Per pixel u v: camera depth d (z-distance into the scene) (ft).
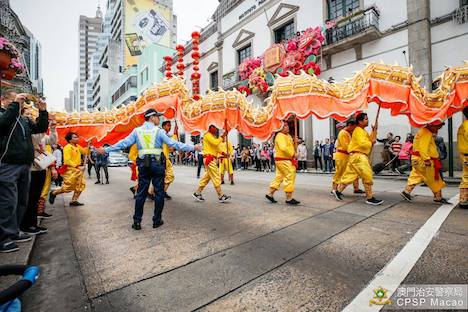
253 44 67.62
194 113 20.30
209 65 83.20
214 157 20.76
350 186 26.73
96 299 7.60
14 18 54.19
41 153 14.37
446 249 10.08
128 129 21.17
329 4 52.60
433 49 40.06
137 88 150.30
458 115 37.29
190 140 88.53
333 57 50.75
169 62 39.65
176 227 14.26
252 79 58.85
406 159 35.78
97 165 38.24
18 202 11.94
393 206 17.31
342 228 13.08
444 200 17.74
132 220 16.12
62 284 8.50
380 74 18.28
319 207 17.70
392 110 21.09
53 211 19.52
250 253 10.48
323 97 18.60
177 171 58.13
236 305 7.11
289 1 59.11
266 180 35.91
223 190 27.09
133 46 192.44
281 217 15.49
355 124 19.97
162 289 8.03
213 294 7.68
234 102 20.65
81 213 18.67
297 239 11.82
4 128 10.59
